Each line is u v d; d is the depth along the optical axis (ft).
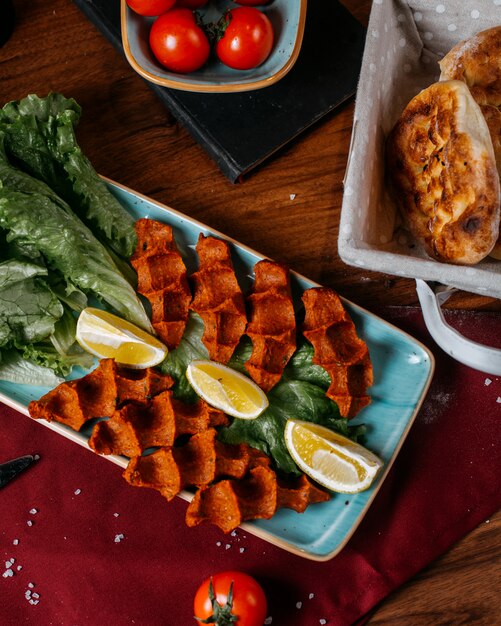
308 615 2.11
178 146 2.30
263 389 2.08
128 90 2.33
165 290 2.12
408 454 2.16
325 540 2.04
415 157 1.89
